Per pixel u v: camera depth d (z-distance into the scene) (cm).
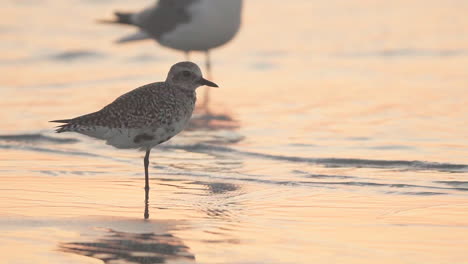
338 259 862
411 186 1162
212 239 933
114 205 1082
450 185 1165
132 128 1147
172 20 2094
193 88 1209
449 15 2606
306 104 1734
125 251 889
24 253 880
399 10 2708
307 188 1165
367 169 1261
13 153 1387
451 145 1375
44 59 2292
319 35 2459
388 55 2209
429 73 1991
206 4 2044
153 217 1025
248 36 2484
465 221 997
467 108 1638
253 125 1570
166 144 1434
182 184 1198
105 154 1380
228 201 1105
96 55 2353
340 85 1909
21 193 1139
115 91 1902
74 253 880
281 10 2792
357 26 2533
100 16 2819
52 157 1362
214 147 1410
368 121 1564
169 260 859
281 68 2141
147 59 2319
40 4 2964
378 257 867
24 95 1858
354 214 1034
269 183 1196
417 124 1525
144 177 1242
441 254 876
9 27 2644
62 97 1836
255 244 913
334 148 1380
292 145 1412
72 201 1099
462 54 2177
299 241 923
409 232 955
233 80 2030
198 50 2125
